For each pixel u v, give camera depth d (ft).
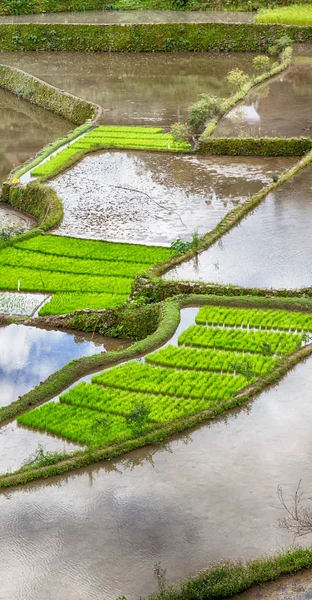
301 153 155.53
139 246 123.24
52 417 82.23
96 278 115.03
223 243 117.29
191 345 93.50
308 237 117.19
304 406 80.59
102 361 91.91
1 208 148.87
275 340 92.22
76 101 197.26
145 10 264.93
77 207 138.92
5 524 67.51
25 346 100.83
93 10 269.23
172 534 65.05
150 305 102.68
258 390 83.25
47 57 241.14
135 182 147.95
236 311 99.66
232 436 76.59
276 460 72.74
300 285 103.86
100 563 62.75
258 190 139.95
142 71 222.69
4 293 113.39
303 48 229.25
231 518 66.23
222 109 177.68
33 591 60.64
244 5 259.39
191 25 239.09
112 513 67.82
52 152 167.94
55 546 64.69
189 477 71.46
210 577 59.57
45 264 120.06
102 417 81.46
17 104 213.25
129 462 74.28
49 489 71.67
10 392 91.45
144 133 173.68
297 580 59.82
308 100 186.19
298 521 64.18
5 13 267.39
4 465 76.38
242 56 231.09
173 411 80.84
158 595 58.65
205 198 138.51
